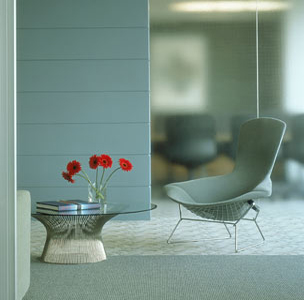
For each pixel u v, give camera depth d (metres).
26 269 2.85
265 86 6.53
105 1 6.12
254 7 6.53
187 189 4.89
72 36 6.11
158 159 6.55
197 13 6.54
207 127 6.53
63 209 3.77
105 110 6.11
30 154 6.12
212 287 3.23
